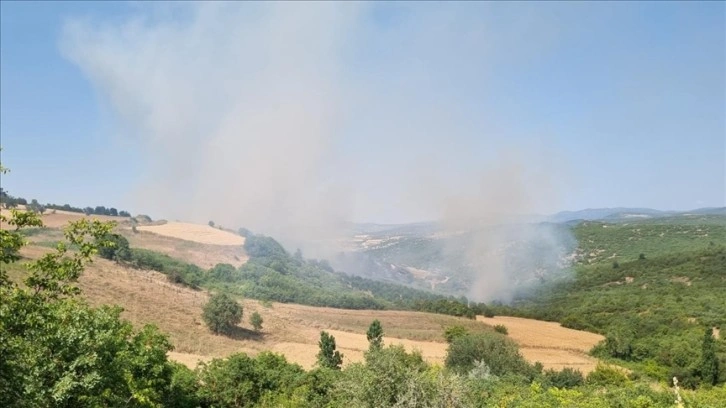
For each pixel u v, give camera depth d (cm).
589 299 11106
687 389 5644
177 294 7750
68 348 1431
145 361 2216
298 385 3316
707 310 8419
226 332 6606
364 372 2011
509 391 3647
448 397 1941
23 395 1262
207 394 3181
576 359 6762
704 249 13125
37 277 1395
